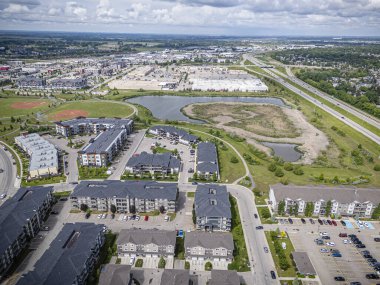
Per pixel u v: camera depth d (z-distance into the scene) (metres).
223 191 199.75
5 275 144.62
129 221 187.25
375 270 152.50
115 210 193.12
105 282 132.88
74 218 189.25
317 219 192.00
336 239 174.25
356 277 148.12
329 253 163.38
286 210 194.75
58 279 130.75
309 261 152.50
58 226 181.38
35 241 168.50
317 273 149.75
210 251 155.38
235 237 173.25
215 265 154.62
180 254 161.38
